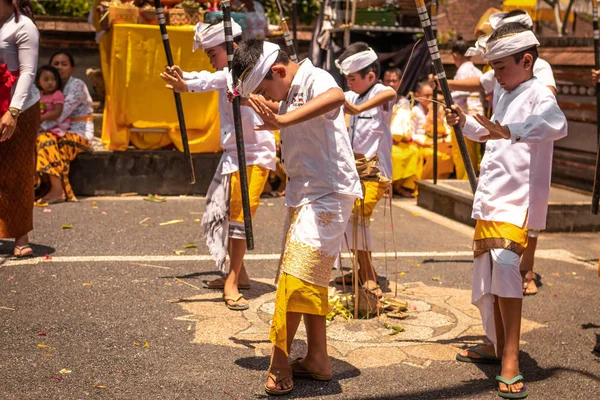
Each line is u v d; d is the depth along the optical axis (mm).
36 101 5824
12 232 5828
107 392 3635
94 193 8461
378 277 5785
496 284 3885
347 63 5320
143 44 8258
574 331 4750
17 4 5562
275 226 7297
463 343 4465
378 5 10547
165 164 8602
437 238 7078
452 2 14719
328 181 3709
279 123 3400
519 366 4188
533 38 3939
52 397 3557
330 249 3711
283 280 3676
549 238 7242
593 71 5641
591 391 3889
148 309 4832
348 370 4031
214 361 4066
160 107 8438
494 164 4016
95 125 10086
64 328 4434
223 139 5090
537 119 3775
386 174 5387
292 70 3680
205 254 6227
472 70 9305
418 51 10680
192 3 8516
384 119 5363
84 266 5699
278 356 3713
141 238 6625
